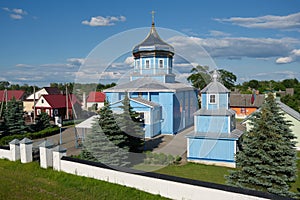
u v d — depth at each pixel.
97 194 8.25
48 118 22.91
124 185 8.52
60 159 10.05
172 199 7.63
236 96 34.06
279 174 8.38
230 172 8.84
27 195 8.28
